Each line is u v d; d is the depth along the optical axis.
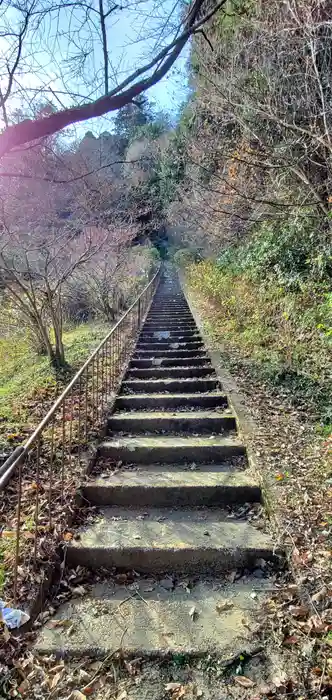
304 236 6.80
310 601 2.28
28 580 2.40
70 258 6.90
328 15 4.76
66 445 3.97
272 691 1.90
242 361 6.27
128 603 2.49
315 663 1.99
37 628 2.26
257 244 8.41
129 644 2.17
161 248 26.66
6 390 5.68
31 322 6.69
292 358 5.61
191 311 10.91
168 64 1.71
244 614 2.36
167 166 10.35
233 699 1.90
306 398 4.88
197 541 2.88
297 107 5.20
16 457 2.24
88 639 2.21
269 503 3.12
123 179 9.27
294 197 6.53
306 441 3.95
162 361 6.76
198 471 3.80
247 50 5.79
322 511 2.95
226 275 10.39
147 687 1.98
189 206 9.66
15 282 5.96
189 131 9.59
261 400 4.96
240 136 7.47
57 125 1.55
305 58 5.10
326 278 6.30
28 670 2.02
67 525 3.00
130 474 3.76
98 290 10.20
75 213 6.23
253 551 2.75
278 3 5.24
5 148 1.53
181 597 2.53
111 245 8.82
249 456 3.84
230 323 8.20
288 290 7.02
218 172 8.10
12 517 2.95
